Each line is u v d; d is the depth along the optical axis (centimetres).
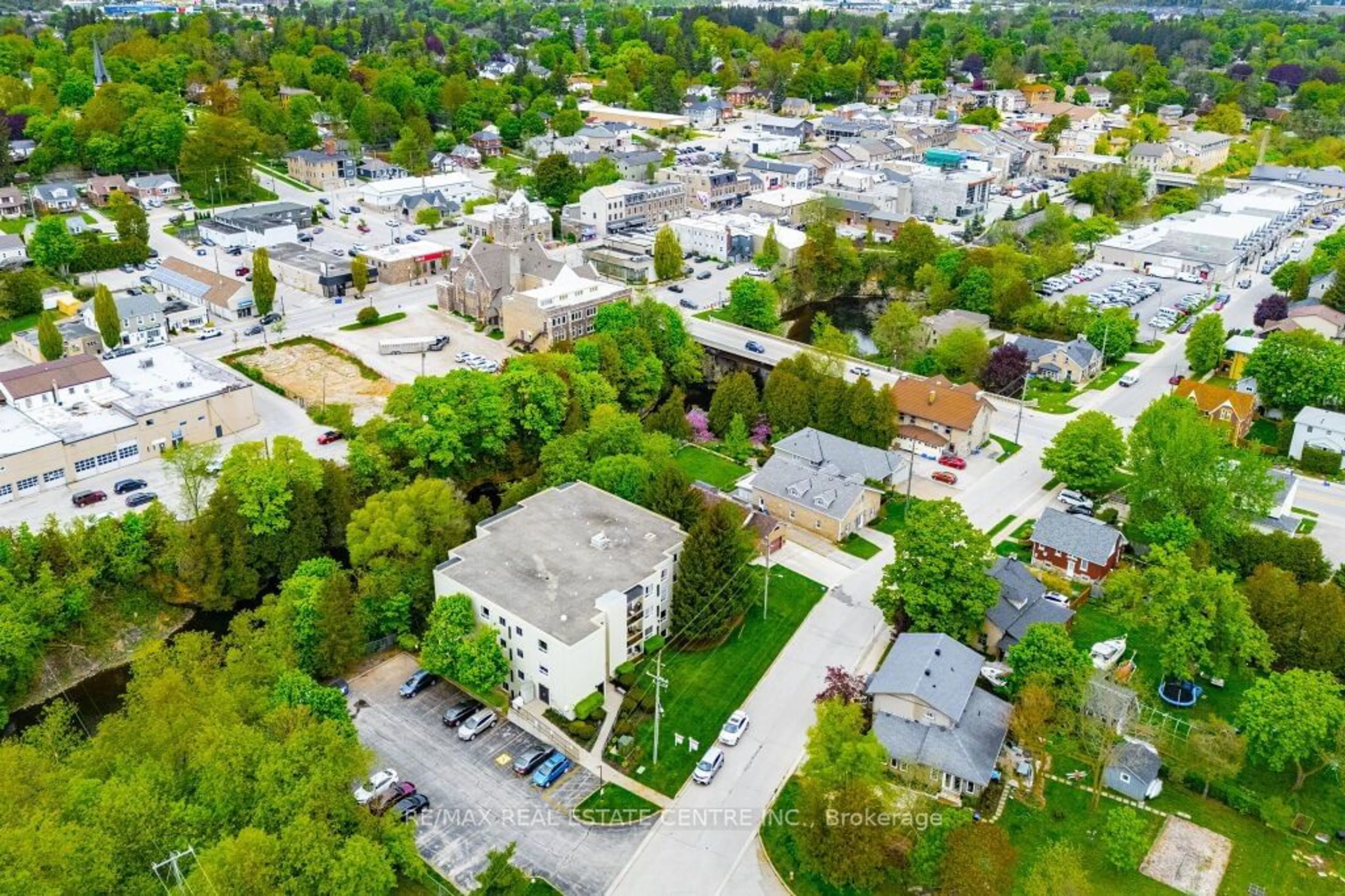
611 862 8031
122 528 11481
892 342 18288
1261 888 7712
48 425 14012
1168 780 8775
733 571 10625
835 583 11656
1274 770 8706
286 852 6956
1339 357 15662
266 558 11638
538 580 10206
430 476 13525
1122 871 7831
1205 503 11744
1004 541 12462
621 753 9131
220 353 18312
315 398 16538
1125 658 10300
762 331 19888
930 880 7312
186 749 7969
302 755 7688
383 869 7069
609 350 15925
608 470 12288
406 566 10700
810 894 7712
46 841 6712
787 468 13250
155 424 14388
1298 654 9750
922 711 8888
